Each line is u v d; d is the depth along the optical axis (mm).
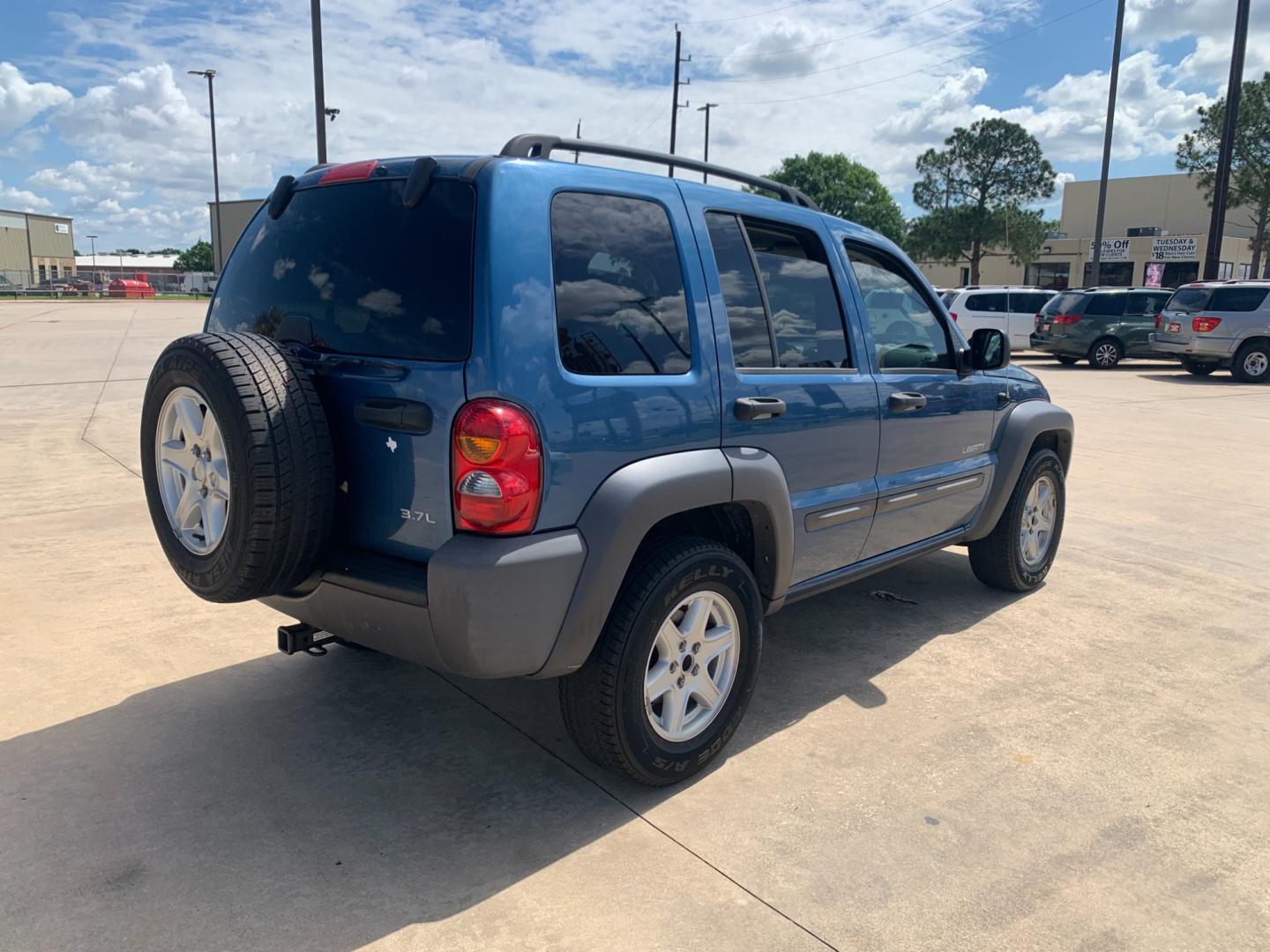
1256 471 8633
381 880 2639
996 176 54281
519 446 2527
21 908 2484
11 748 3334
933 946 2410
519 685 3961
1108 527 6676
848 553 3889
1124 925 2508
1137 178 53094
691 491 2924
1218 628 4738
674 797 3109
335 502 2768
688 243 3127
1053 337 20016
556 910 2523
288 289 3078
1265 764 3371
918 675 4117
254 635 4445
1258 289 16438
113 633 4422
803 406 3426
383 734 3502
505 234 2611
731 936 2432
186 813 2955
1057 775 3275
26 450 8766
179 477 2969
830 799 3105
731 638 3256
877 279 4059
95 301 55969
